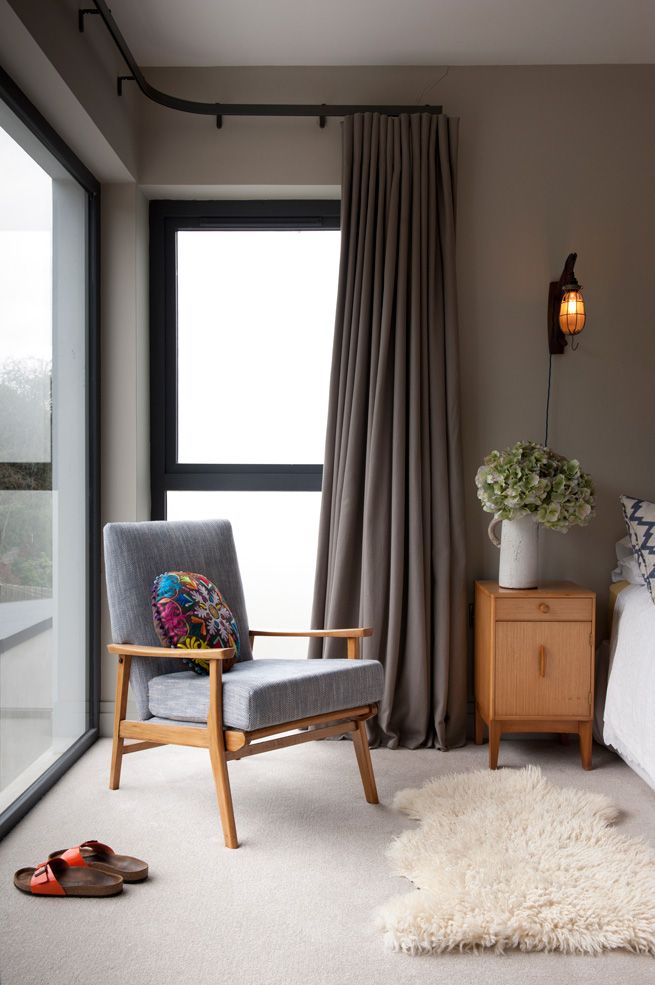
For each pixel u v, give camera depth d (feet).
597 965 5.74
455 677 10.77
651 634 8.80
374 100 11.21
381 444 10.73
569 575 11.26
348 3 9.60
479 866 6.84
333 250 11.93
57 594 9.51
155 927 6.12
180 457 11.96
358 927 6.16
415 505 10.60
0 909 6.38
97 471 10.88
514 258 11.21
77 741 10.22
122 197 11.04
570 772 9.71
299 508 11.90
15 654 8.22
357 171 10.84
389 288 10.73
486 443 11.25
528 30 10.27
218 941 5.94
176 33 10.27
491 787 8.77
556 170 11.18
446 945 5.90
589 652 9.82
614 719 9.38
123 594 8.77
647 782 9.25
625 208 11.18
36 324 8.82
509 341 11.23
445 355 10.87
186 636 8.38
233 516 11.91
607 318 11.19
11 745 8.13
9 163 8.05
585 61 11.07
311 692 7.93
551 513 9.91
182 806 8.45
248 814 8.27
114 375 11.06
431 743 10.68
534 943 5.95
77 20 8.52
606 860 6.97
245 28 10.16
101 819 8.09
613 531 11.23
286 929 6.11
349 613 10.86
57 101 8.50
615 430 11.22
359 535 10.91
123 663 8.70
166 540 9.40
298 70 11.19
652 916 6.14
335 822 8.09
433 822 7.82
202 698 7.88
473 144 11.21
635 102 11.15
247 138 11.18
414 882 6.77
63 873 6.77
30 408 8.64
